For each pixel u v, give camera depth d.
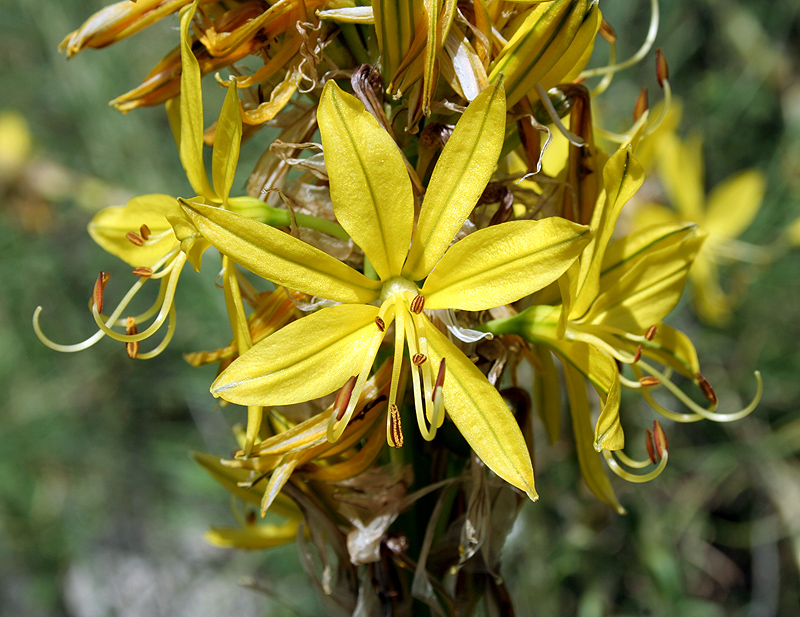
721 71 0.43
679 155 0.31
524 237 0.12
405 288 0.12
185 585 0.42
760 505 0.39
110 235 0.14
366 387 0.13
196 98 0.12
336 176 0.12
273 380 0.11
